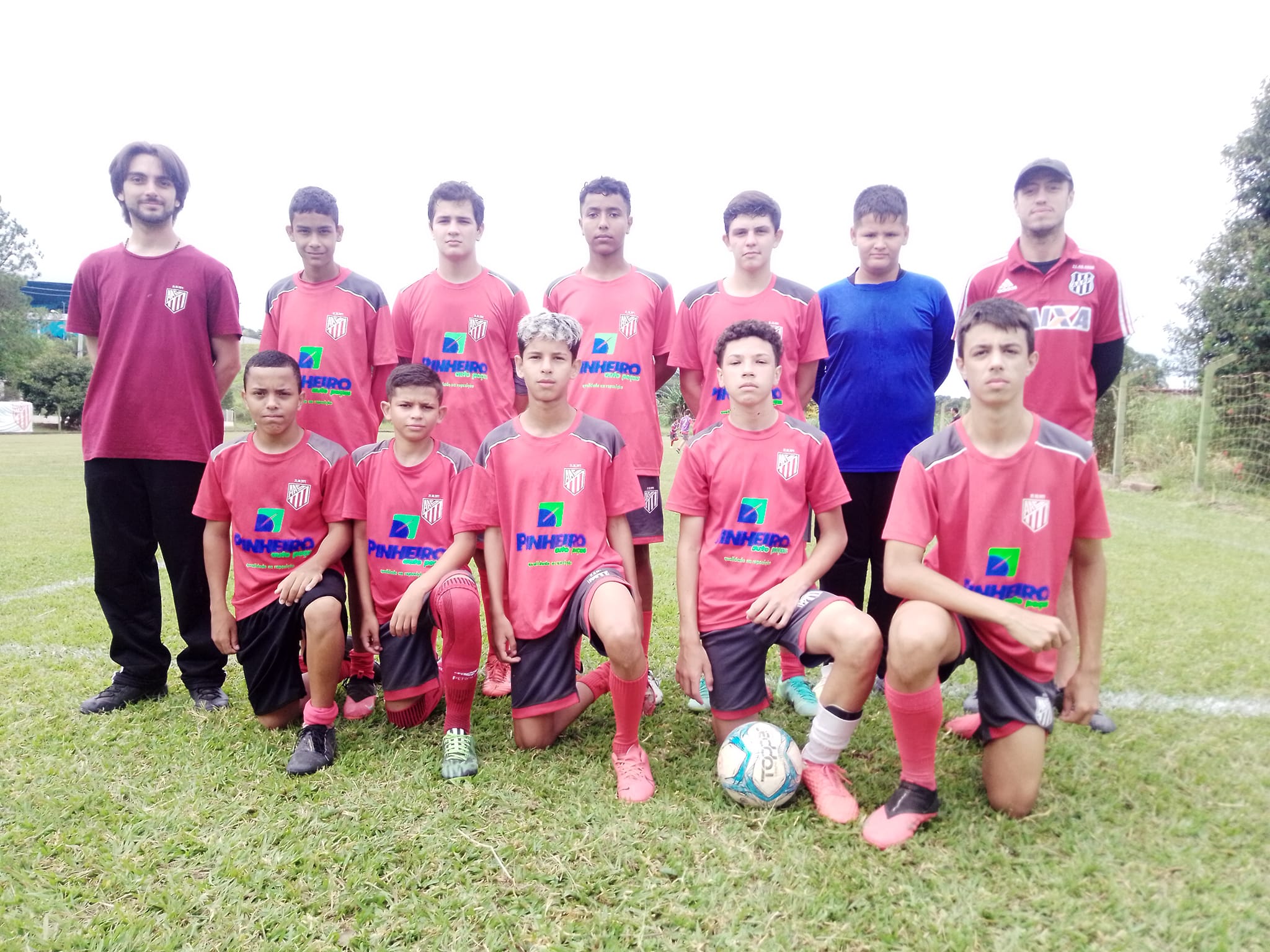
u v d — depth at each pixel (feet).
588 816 7.47
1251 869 6.64
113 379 10.43
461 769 8.39
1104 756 8.75
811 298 11.53
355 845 6.98
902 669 7.16
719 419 11.55
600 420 9.73
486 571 10.69
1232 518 28.89
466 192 11.73
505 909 6.16
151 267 10.54
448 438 12.06
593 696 9.76
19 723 9.62
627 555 9.71
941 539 8.17
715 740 9.46
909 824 7.22
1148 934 5.86
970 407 8.10
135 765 8.60
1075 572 8.07
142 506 10.61
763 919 6.01
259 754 8.91
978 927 5.92
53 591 16.31
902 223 11.03
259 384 9.77
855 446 11.33
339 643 8.95
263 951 5.70
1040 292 10.96
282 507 10.02
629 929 5.91
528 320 9.45
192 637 10.64
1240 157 37.83
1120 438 38.93
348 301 11.75
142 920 6.01
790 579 8.83
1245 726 9.70
